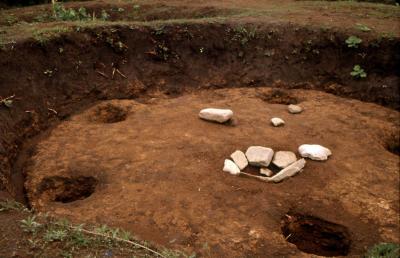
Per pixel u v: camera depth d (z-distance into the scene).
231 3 9.42
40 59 5.68
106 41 6.38
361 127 5.65
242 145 4.89
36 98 5.44
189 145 4.82
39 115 5.37
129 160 4.53
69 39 6.03
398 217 4.02
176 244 3.40
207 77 6.82
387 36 6.66
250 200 4.03
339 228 3.90
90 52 6.23
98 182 4.23
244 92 6.57
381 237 3.76
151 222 3.62
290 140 5.12
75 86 5.93
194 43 6.89
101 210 3.74
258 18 7.45
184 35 6.86
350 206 4.12
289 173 4.45
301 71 6.92
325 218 3.95
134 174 4.28
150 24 6.79
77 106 5.87
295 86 6.84
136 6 9.27
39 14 8.44
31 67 5.54
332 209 4.06
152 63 6.66
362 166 4.77
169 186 4.11
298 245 4.01
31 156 4.80
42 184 4.25
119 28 6.53
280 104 6.34
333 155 4.92
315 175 4.53
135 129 5.21
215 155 4.66
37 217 3.08
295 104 6.51
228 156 4.66
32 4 10.33
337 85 6.79
